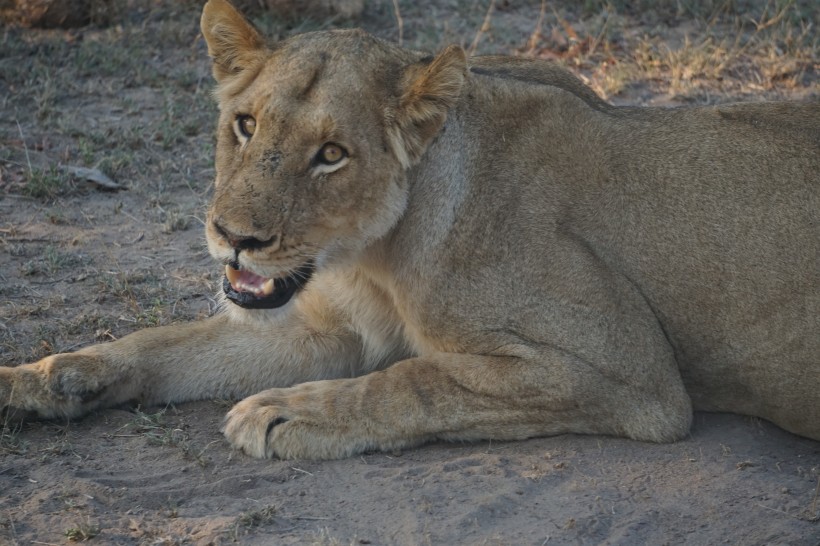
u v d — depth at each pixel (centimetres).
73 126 1525
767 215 951
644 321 941
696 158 974
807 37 1797
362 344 1038
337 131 865
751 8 1903
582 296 922
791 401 950
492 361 923
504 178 945
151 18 1855
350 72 886
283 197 854
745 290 945
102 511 809
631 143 982
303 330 1031
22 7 1797
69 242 1275
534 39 1761
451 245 925
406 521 803
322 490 853
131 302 1146
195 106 1614
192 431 951
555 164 961
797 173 959
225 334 1027
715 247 952
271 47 925
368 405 916
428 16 1875
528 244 929
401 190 913
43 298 1152
